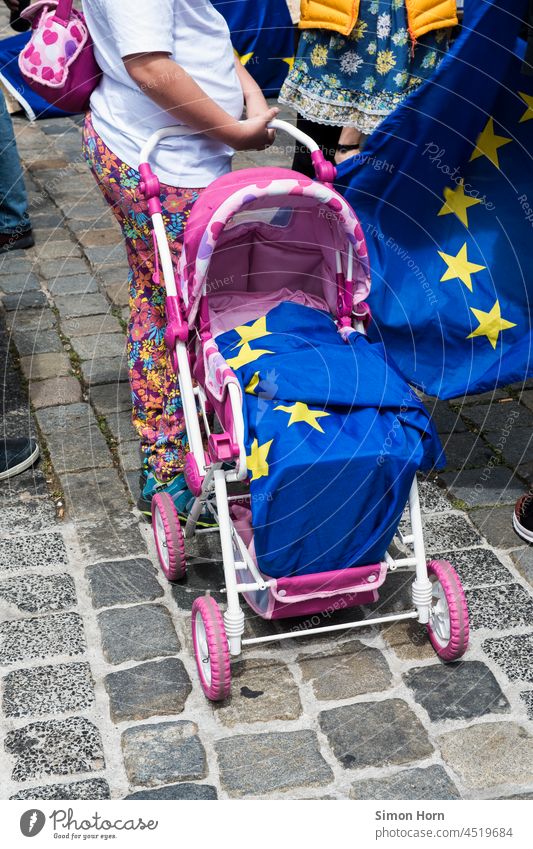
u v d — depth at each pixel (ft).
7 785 8.21
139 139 9.77
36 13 10.16
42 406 13.42
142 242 10.46
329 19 12.77
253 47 15.72
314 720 8.88
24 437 12.71
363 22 12.64
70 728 8.75
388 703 9.06
